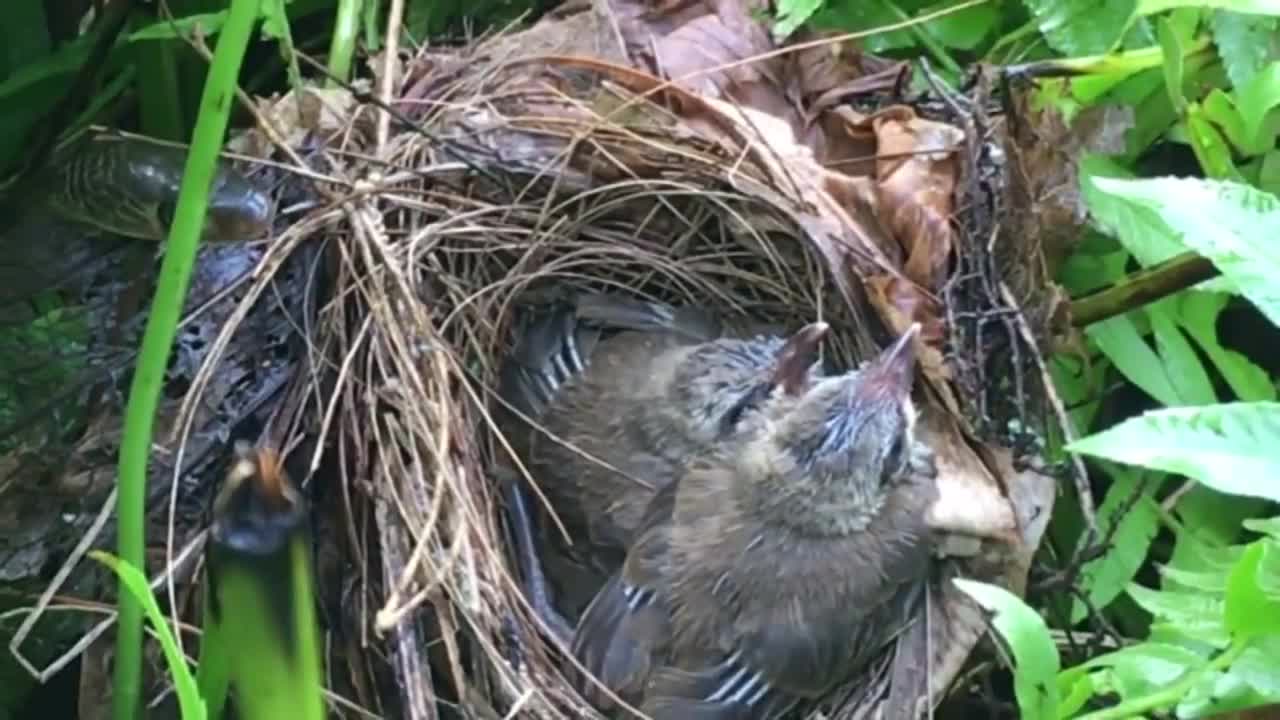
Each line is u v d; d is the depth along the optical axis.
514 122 1.26
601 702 1.24
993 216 1.25
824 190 1.26
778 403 1.26
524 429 1.27
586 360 1.29
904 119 1.26
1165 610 1.20
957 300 1.25
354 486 1.22
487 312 1.27
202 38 1.24
